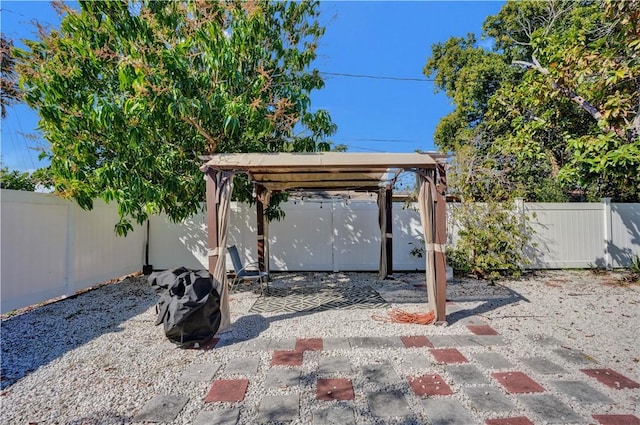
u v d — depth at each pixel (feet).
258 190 23.82
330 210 29.27
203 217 28.48
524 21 40.88
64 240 19.92
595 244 28.86
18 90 18.94
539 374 10.47
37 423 8.13
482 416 8.27
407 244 29.12
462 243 25.61
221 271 14.76
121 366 11.27
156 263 28.76
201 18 17.81
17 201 16.43
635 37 20.04
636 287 22.68
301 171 17.16
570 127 28.89
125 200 18.33
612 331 14.37
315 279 26.40
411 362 11.41
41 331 14.64
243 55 18.71
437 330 14.58
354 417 8.31
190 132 19.90
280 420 8.21
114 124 16.48
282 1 20.75
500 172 28.45
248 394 9.45
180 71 16.52
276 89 20.43
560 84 24.53
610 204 28.89
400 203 29.14
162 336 14.05
